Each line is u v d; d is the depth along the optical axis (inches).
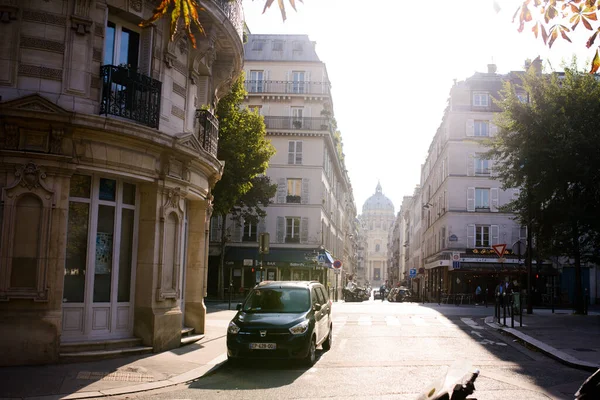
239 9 637.9
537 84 1011.9
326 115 1866.4
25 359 404.8
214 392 350.6
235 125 1282.0
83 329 450.0
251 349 437.1
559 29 205.2
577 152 931.3
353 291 2086.6
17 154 412.5
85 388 341.7
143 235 492.4
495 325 796.6
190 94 562.3
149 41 500.1
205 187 600.1
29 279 414.0
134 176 470.3
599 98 960.3
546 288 1932.8
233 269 1808.6
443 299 1825.8
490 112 1953.7
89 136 438.9
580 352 518.3
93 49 453.4
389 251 7086.6
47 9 437.7
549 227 1065.5
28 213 417.7
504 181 1082.7
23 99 410.9
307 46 1961.1
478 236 1921.8
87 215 459.2
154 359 446.3
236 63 665.0
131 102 471.5
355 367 451.2
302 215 1824.6
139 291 488.4
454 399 79.7
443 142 2124.8
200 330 599.2
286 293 501.4
